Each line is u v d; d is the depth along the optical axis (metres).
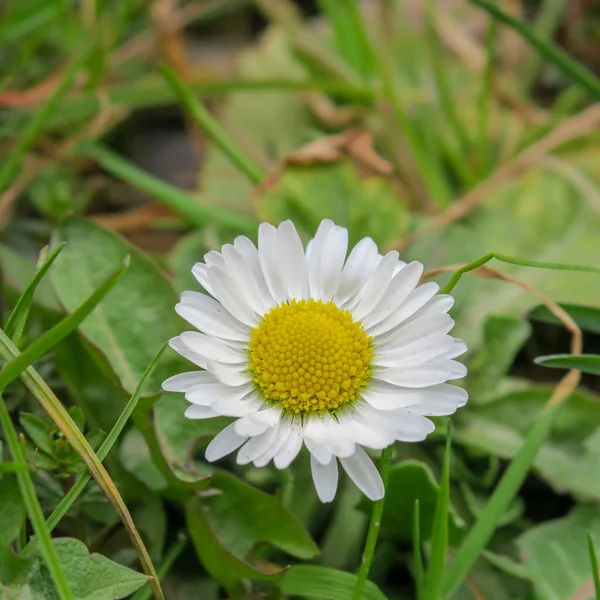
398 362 0.15
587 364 0.16
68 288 0.17
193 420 0.16
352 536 0.17
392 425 0.15
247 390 0.15
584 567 0.17
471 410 0.18
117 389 0.17
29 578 0.15
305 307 0.16
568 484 0.17
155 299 0.17
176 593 0.16
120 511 0.15
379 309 0.16
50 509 0.16
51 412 0.15
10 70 0.20
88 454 0.15
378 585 0.17
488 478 0.17
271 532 0.16
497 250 0.19
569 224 0.20
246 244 0.16
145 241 0.20
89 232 0.17
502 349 0.18
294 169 0.19
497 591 0.17
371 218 0.19
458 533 0.16
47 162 0.20
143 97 0.20
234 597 0.16
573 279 0.19
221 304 0.16
